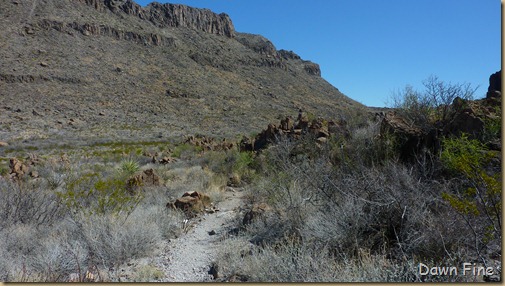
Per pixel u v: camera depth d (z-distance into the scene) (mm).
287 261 4145
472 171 3764
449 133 6273
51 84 72500
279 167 9891
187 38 135500
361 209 4570
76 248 5367
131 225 6258
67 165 19094
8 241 5820
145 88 86250
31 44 84125
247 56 140625
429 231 3818
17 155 32844
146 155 27438
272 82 124188
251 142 17734
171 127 62375
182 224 7379
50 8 101312
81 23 100562
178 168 17000
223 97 95000
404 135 7137
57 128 52000
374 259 3773
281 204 6457
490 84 9438
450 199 3561
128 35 110250
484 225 3613
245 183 11672
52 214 7254
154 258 5562
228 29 158375
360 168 5977
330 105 112562
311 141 10867
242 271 4586
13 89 65875
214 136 51875
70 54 87062
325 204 5488
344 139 9250
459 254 3406
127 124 60656
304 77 143625
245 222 6754
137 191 9852
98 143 42844
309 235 4809
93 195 7934
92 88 76875
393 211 4473
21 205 7289
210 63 120625
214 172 14242
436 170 5250
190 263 5234
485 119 5754
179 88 91500
